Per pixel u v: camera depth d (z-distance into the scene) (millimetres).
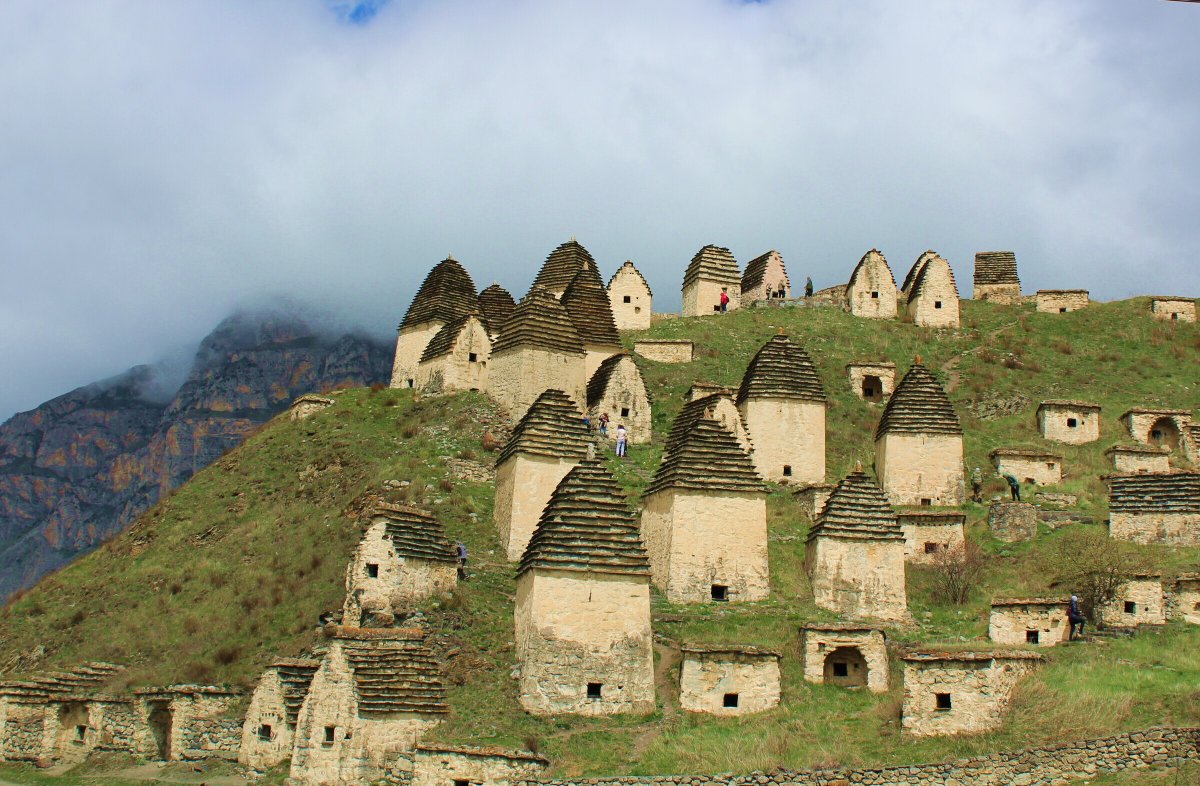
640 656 40656
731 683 40094
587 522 42125
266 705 42438
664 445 64688
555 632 40531
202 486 65188
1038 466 63156
